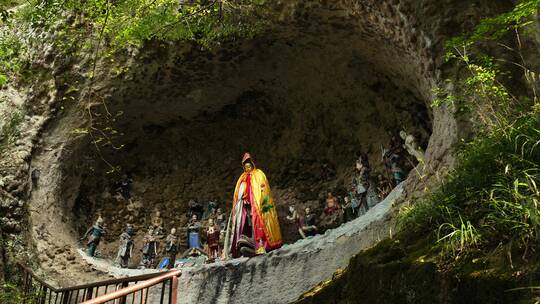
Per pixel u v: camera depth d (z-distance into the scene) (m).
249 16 11.92
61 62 13.68
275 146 15.48
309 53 13.27
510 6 8.08
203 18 10.88
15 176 12.86
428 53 8.51
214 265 11.16
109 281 6.50
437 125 8.28
